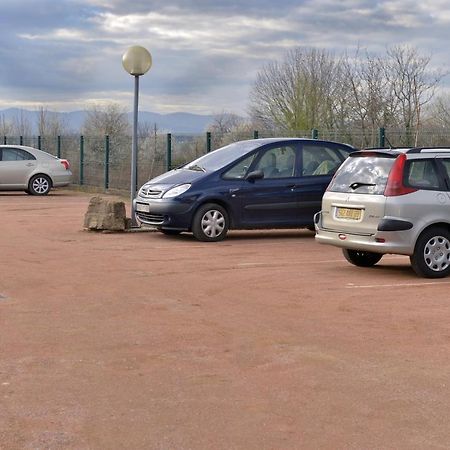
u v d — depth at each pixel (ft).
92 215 50.06
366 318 25.66
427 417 16.79
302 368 20.17
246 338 23.06
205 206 45.50
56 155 104.22
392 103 89.86
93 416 16.83
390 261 38.81
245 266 36.40
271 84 103.60
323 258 39.40
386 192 32.96
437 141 58.34
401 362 20.76
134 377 19.44
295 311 26.66
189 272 34.53
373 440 15.53
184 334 23.50
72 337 23.16
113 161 88.33
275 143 48.14
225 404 17.52
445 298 29.01
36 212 63.98
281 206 47.24
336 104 98.07
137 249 42.01
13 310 26.66
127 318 25.57
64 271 34.55
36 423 16.44
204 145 70.74
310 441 15.47
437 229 33.37
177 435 15.78
